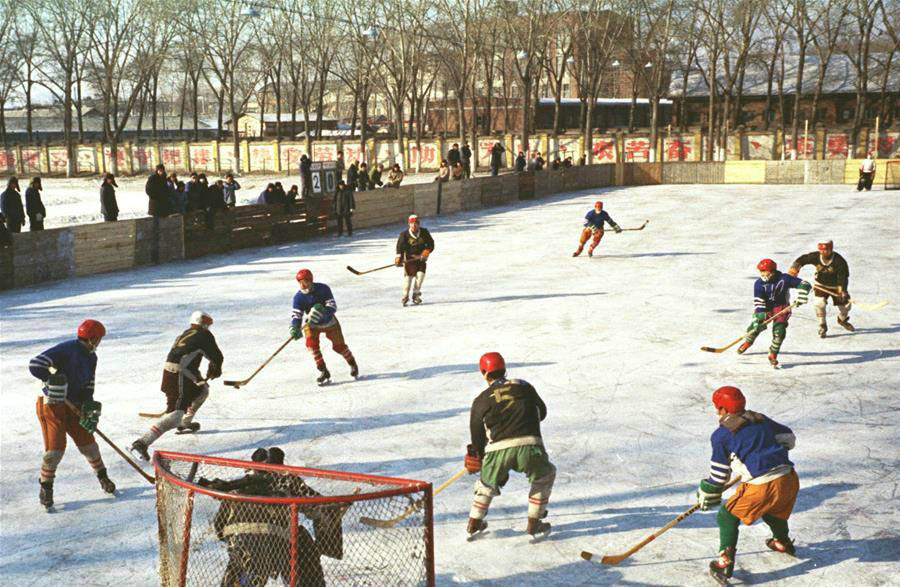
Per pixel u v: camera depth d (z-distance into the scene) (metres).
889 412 9.00
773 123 69.44
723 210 31.16
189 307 15.77
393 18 56.66
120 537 6.46
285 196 26.00
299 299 10.27
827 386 10.00
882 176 41.41
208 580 4.75
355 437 8.58
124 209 41.97
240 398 10.04
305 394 10.16
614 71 85.44
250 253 23.78
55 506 7.04
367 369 11.23
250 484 4.95
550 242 24.25
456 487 7.29
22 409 9.70
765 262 10.73
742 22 60.38
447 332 13.36
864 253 19.98
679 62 69.25
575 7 57.34
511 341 12.65
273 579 4.59
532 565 5.91
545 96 91.81
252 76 82.94
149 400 9.96
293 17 63.72
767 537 6.26
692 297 15.71
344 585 4.62
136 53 70.94
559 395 9.90
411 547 4.76
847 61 70.44
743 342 11.88
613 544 6.20
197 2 65.19
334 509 4.64
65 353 6.89
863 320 13.41
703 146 59.22
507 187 37.44
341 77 65.44
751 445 5.48
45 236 18.80
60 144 75.88
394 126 83.56
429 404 9.62
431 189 32.72
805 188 40.31
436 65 65.06
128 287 18.20
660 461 7.77
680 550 6.09
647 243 23.33
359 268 20.50
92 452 7.13
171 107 121.75
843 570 5.72
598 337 12.77
